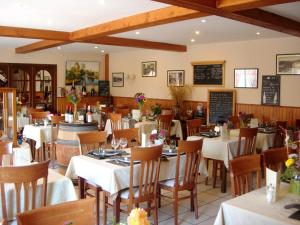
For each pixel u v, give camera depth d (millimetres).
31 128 6434
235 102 8305
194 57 9180
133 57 11078
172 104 9797
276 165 3043
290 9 4898
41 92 10922
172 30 6742
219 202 4387
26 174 2461
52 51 11008
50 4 4762
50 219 1646
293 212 2086
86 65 11852
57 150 5277
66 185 2865
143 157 3150
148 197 3324
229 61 8398
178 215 3918
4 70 10195
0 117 3902
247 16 4617
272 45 7582
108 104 11828
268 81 7688
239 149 4840
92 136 4055
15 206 2615
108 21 5922
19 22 6051
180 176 3807
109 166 3309
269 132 5938
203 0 3906
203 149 4973
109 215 3836
